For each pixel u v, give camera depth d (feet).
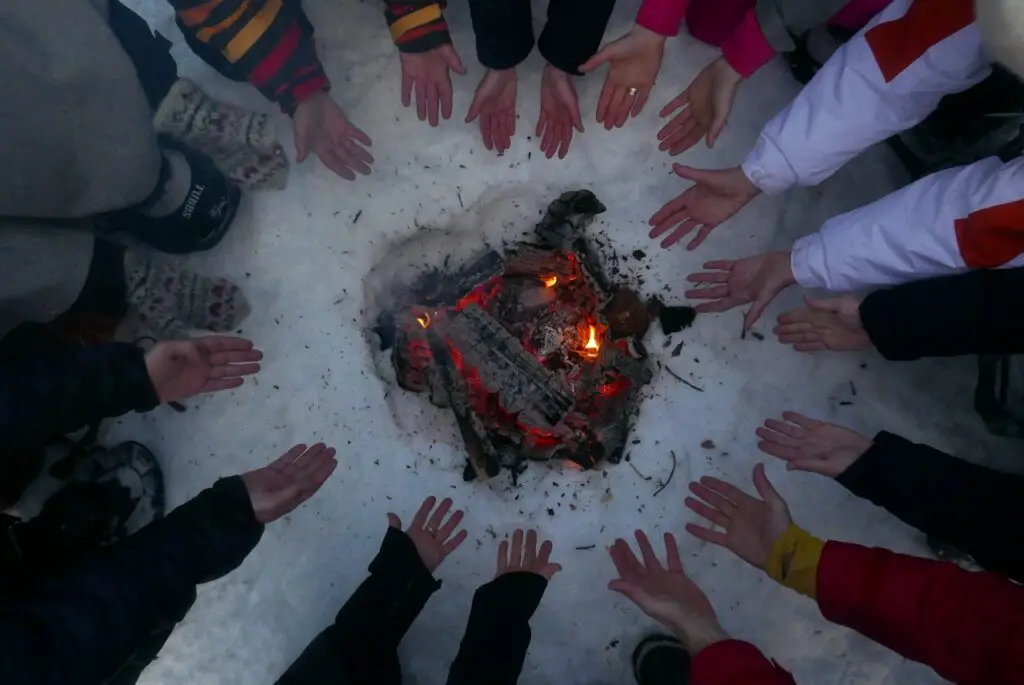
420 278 6.82
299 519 6.21
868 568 4.90
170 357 5.14
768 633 6.06
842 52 5.18
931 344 5.26
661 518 6.23
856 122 5.13
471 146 6.56
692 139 6.42
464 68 6.11
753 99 6.58
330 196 6.54
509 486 6.40
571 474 6.41
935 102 5.04
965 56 4.60
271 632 6.06
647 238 6.57
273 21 5.48
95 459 5.93
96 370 4.71
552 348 6.76
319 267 6.49
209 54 6.12
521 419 6.59
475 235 6.80
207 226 6.14
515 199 6.72
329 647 5.32
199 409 6.29
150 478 6.02
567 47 5.81
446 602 6.15
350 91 6.60
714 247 6.51
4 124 4.12
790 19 6.05
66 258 4.96
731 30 5.74
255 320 6.40
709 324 6.47
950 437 6.21
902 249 5.10
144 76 5.78
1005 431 5.98
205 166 6.06
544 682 6.05
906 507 5.25
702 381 6.42
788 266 5.83
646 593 5.48
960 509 5.03
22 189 4.44
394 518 5.92
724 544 5.65
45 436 4.61
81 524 5.57
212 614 6.08
